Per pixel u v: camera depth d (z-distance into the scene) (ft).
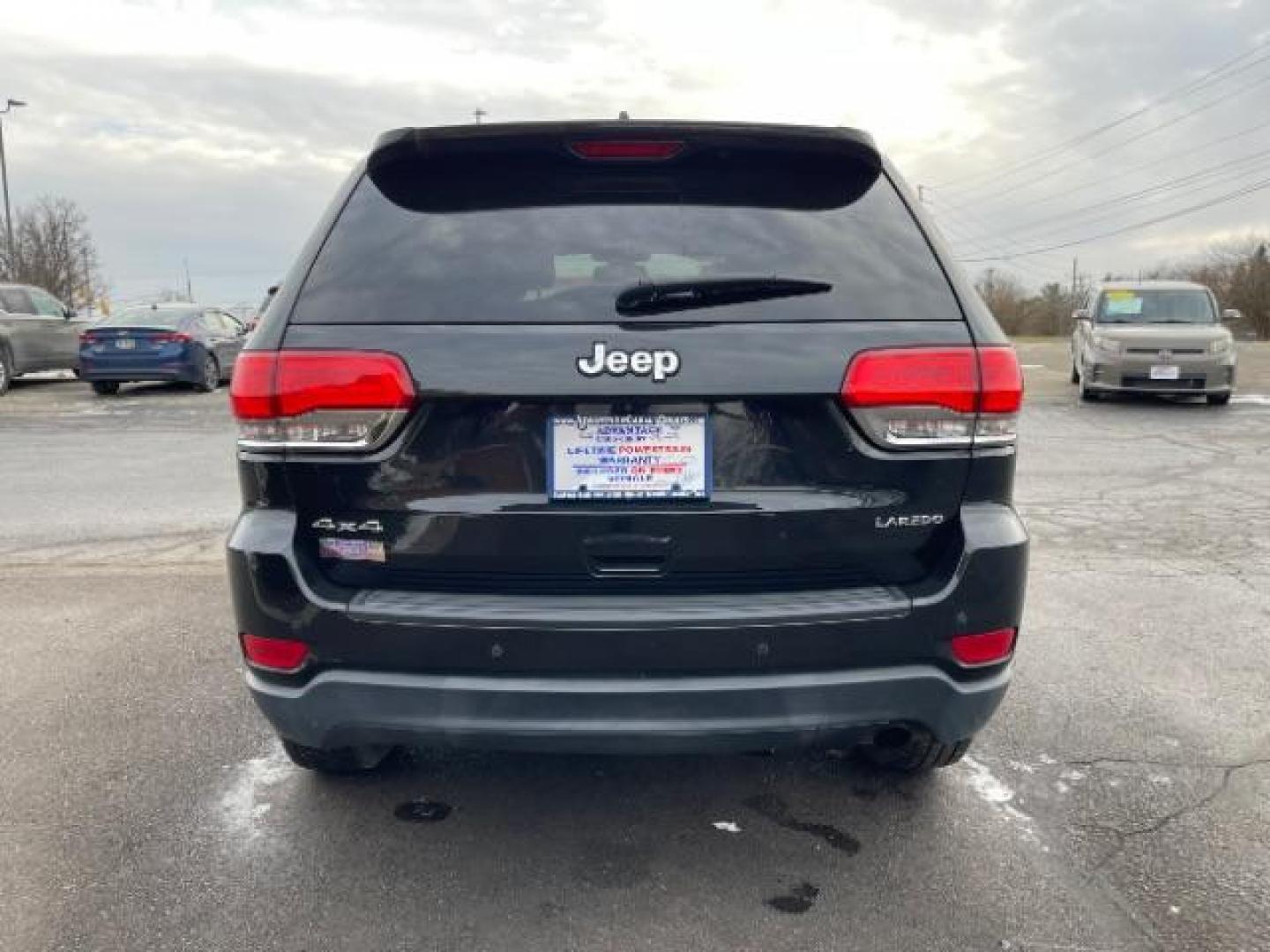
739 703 7.39
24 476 26.86
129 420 39.37
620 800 9.67
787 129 8.15
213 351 51.67
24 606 15.57
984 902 8.01
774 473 7.45
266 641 7.77
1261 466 28.30
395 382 7.34
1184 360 41.45
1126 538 19.98
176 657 13.39
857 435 7.44
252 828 9.12
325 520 7.68
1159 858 8.64
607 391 7.23
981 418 7.58
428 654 7.45
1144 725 11.27
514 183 8.15
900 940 7.53
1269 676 12.70
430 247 7.78
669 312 7.38
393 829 9.11
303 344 7.50
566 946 7.45
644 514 7.41
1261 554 18.65
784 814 9.39
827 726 7.56
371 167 8.34
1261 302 139.74
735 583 7.60
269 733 11.10
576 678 7.42
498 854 8.70
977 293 8.04
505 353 7.30
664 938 7.54
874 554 7.61
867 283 7.64
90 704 11.84
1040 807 9.52
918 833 9.05
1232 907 7.93
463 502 7.47
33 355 50.60
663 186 8.15
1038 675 12.71
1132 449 31.58
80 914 7.80
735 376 7.25
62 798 9.65
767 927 7.68
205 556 18.69
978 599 7.62
